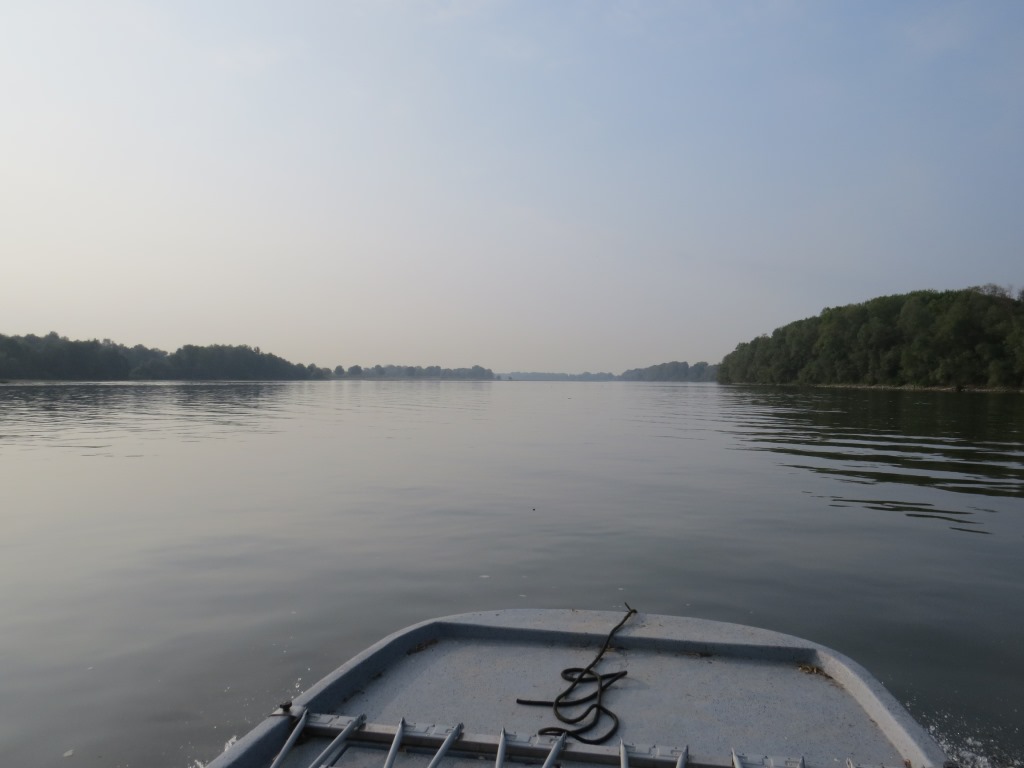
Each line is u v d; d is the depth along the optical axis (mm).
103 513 9766
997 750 3443
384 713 2705
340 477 13367
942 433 23984
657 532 8609
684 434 23906
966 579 6555
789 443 20500
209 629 5270
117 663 4637
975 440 21234
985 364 73562
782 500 10844
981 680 4301
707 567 6980
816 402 52688
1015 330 69688
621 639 3287
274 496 11188
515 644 3391
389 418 32656
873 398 59750
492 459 16438
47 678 4410
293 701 2607
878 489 11922
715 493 11516
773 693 2859
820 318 108688
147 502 10625
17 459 15953
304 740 2449
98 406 40844
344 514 9727
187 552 7637
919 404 47781
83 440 20578
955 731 3643
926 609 5691
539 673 3059
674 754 2258
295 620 5457
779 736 2523
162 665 4594
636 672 3047
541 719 2652
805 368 102875
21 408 38156
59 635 5164
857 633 5145
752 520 9312
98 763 3414
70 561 7258
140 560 7305
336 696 2764
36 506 10289
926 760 2203
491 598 6004
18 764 3408
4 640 5066
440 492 11625
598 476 13578
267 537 8336
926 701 4008
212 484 12430
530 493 11516
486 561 7234
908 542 8062
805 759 2350
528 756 2303
